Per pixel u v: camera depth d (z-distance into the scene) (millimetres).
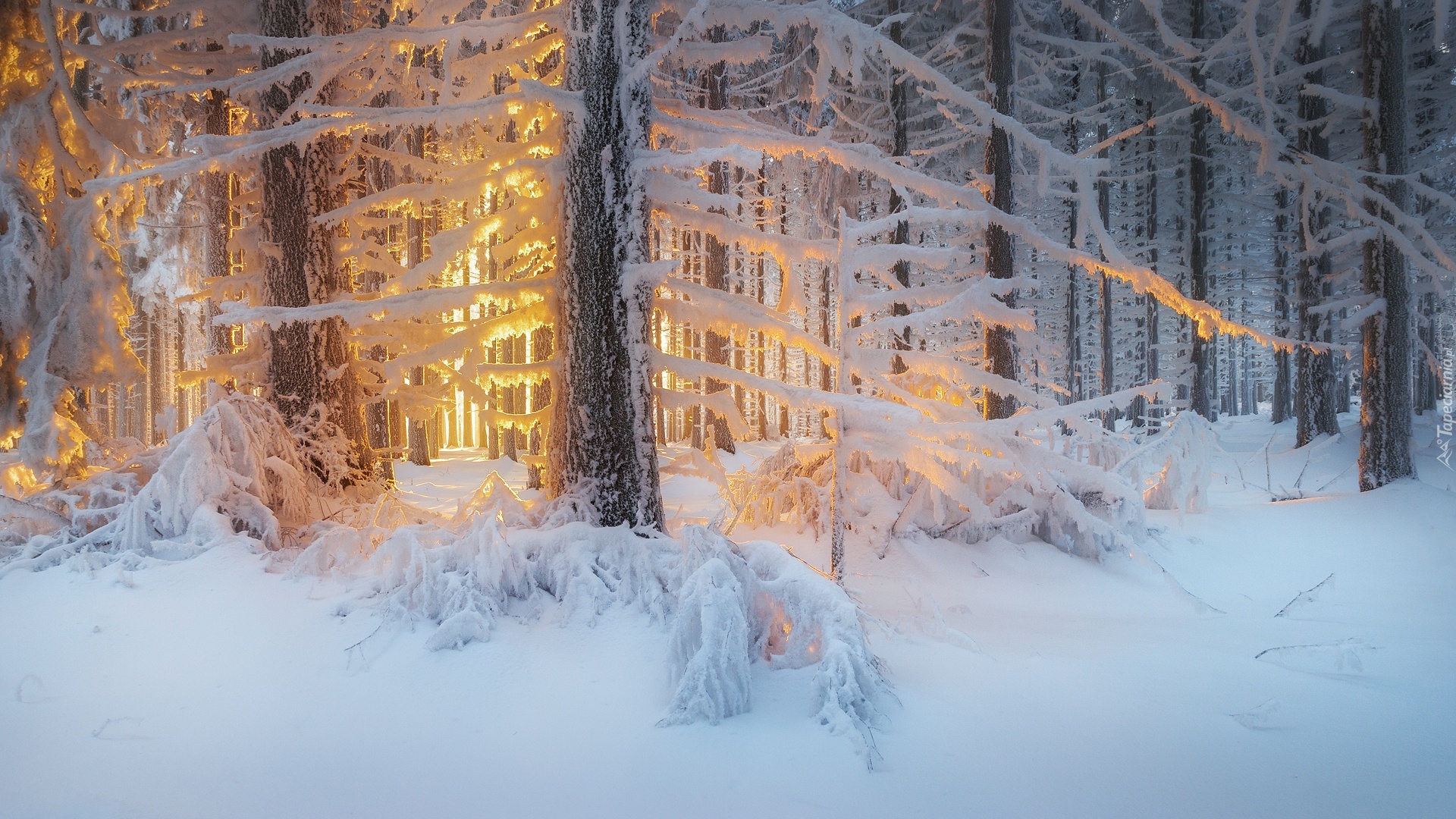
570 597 4258
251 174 7922
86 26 8820
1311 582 6949
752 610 3859
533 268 6695
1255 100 12367
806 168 16703
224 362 7285
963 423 4895
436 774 2873
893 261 5066
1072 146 17438
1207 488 9031
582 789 2750
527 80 5133
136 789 2732
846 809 2568
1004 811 2551
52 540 5137
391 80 8086
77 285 6652
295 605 4340
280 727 3199
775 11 5453
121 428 23984
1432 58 15820
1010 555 7188
